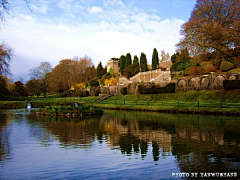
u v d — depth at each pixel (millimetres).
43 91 71062
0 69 29188
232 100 23859
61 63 77688
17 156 7227
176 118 17969
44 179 5367
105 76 81688
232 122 14969
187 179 5230
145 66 67750
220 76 28469
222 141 9078
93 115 21641
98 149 8047
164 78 47562
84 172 5793
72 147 8375
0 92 49031
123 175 5547
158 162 6500
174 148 8047
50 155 7316
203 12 30828
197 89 30938
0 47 29828
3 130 12312
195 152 7484
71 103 38656
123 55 82250
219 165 6152
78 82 77125
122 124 14664
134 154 7367
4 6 7629
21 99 55844
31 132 11625
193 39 30516
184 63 46719
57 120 17359
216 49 28250
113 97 42938
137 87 41000
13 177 5496
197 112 21766
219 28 26375
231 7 28484
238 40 25969
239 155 7070
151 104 29219
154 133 11117
